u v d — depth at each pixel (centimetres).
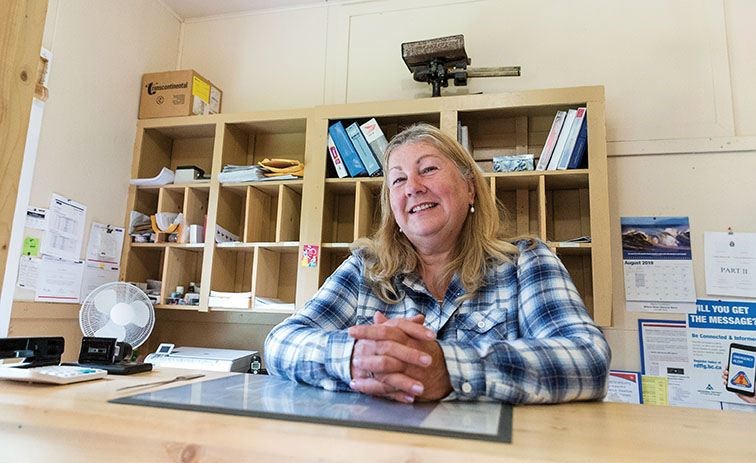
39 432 49
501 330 107
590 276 211
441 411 61
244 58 285
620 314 209
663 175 216
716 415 67
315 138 228
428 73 228
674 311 205
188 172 247
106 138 240
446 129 214
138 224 250
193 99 257
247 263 252
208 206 237
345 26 272
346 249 224
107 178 240
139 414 51
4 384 75
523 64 243
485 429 50
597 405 74
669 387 199
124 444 46
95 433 47
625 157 222
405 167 125
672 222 212
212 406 58
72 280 218
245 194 254
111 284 200
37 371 79
